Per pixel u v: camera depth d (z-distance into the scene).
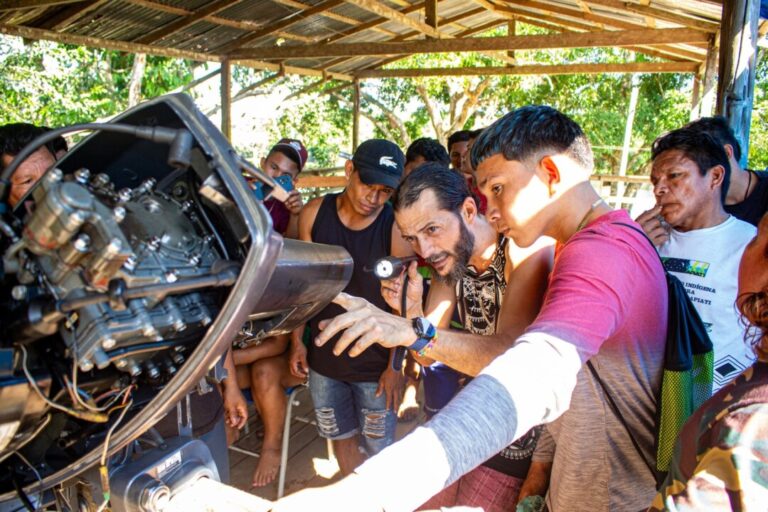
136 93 12.06
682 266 2.10
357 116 11.55
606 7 7.06
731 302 1.99
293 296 1.30
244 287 0.95
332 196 2.53
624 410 1.34
